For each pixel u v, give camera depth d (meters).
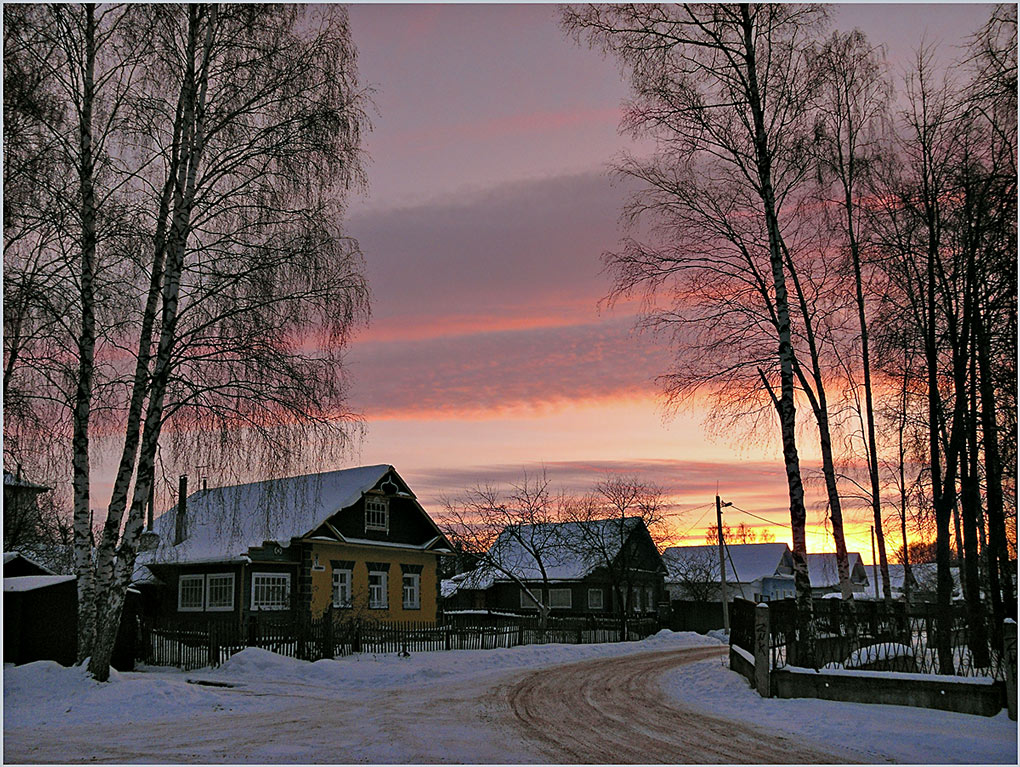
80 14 15.95
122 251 15.96
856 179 21.25
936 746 10.73
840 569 20.67
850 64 20.39
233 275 15.90
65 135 15.75
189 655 22.89
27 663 18.23
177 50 16.11
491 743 11.23
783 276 18.36
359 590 33.81
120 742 11.43
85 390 16.41
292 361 16.16
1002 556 17.80
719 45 17.98
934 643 15.85
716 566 63.53
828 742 11.27
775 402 19.45
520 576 51.53
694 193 18.91
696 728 12.41
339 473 36.22
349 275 16.69
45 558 31.16
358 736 11.80
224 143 16.41
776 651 15.52
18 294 14.46
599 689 17.61
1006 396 16.12
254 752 10.63
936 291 17.72
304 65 16.30
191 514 23.00
